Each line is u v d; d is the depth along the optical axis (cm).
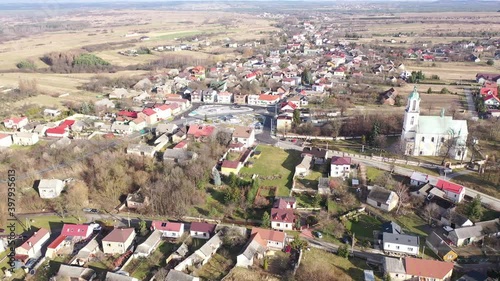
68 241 11912
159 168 15950
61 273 10444
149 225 12875
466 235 11712
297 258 11194
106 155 16775
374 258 11312
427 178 14812
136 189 14888
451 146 16900
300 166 16038
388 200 13538
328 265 10975
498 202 13725
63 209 13888
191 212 13650
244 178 15712
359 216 13288
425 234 12344
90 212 13762
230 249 11644
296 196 14525
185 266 10894
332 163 15775
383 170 16262
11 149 18100
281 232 11931
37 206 14062
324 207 13800
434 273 10275
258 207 13725
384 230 12250
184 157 16538
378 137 18712
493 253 11350
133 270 10862
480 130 19538
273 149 18738
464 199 13912
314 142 19638
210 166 15850
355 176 15675
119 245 11538
